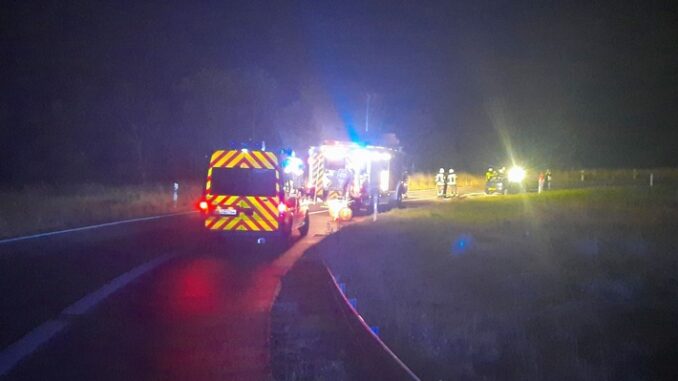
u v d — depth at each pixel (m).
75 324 9.68
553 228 20.34
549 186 49.84
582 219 22.50
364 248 18.27
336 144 28.56
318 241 20.38
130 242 19.48
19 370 7.56
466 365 7.89
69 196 31.88
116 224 21.97
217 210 17.84
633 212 24.12
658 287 11.43
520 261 15.00
